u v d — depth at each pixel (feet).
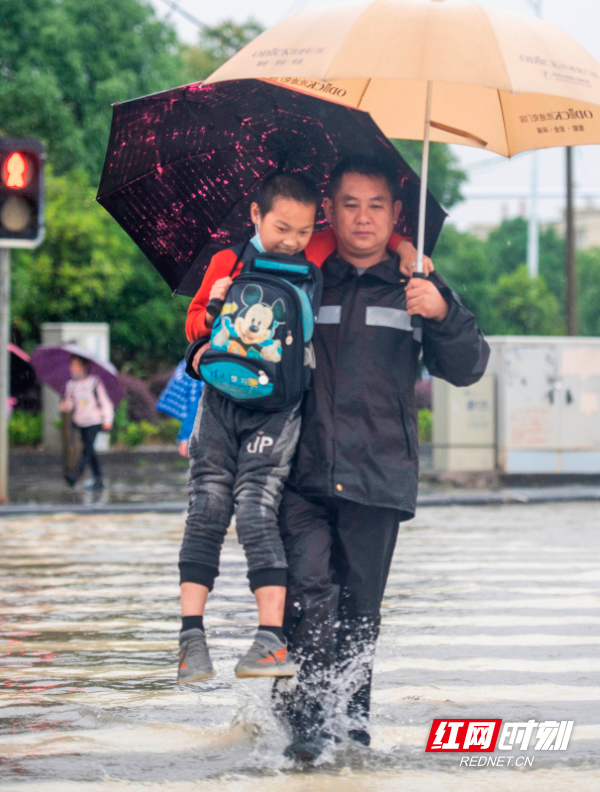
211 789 27.58
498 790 27.71
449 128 33.68
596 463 131.75
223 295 28.04
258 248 29.17
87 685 39.14
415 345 29.76
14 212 90.43
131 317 202.18
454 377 29.53
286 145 31.91
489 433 129.08
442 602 56.59
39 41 209.36
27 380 189.88
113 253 186.39
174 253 32.83
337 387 28.91
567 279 198.39
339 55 26.86
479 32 27.22
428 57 26.78
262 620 27.25
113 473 146.00
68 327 158.10
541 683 39.37
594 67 28.76
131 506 101.71
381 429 29.01
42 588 60.39
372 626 29.99
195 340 29.25
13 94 202.28
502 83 26.58
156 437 183.32
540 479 130.00
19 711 35.50
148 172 31.71
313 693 29.86
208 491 27.94
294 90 30.25
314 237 30.50
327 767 29.40
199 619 27.35
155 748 31.30
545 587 61.36
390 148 30.14
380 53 26.91
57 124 204.64
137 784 28.07
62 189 185.16
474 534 86.58
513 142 33.09
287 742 30.37
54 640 46.98
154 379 204.85
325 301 29.58
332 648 29.30
